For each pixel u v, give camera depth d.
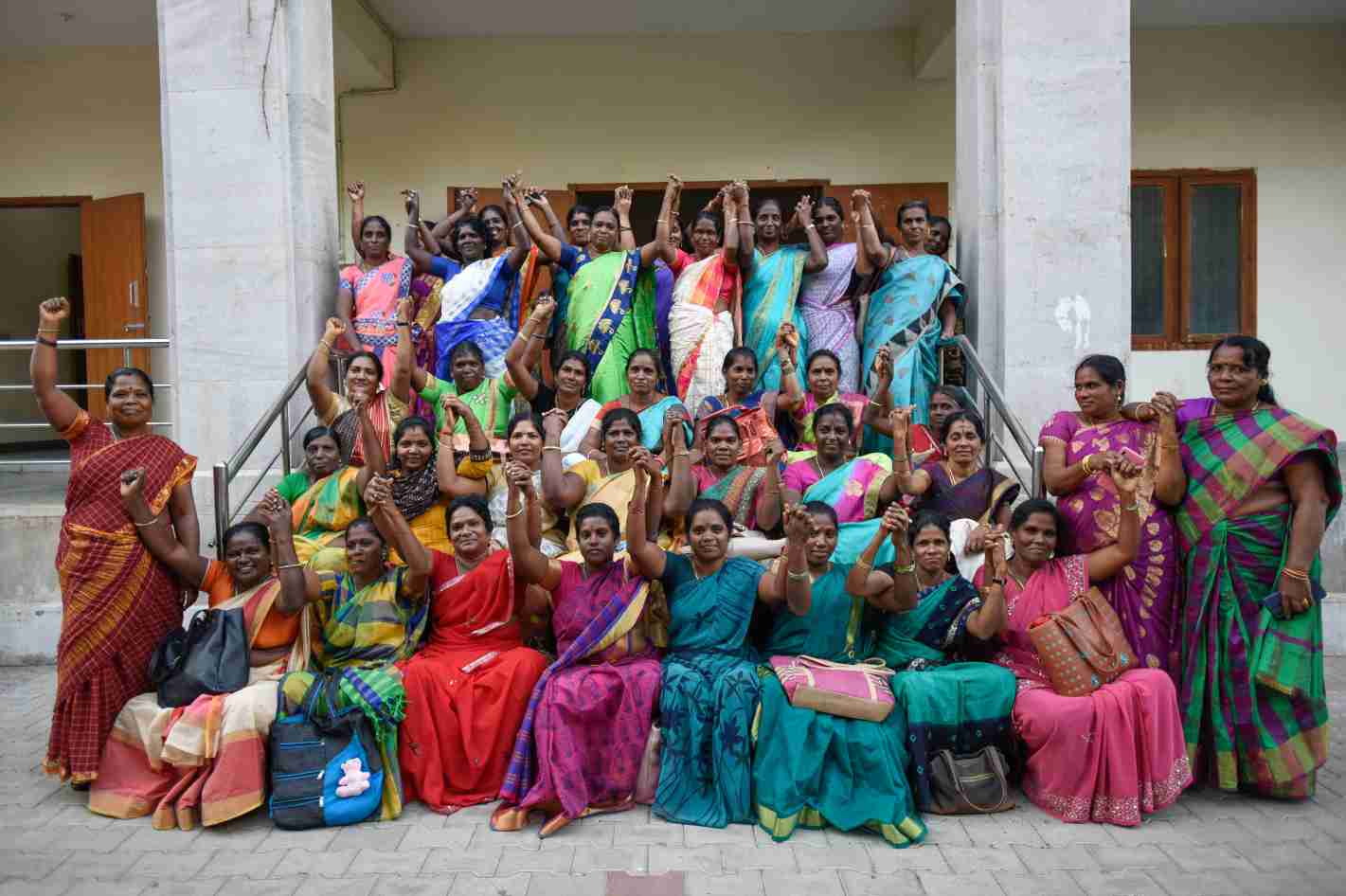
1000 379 5.63
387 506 3.89
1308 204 8.93
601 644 3.85
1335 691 5.05
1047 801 3.66
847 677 3.68
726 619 3.90
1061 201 5.57
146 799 3.75
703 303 5.44
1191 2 8.35
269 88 5.71
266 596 4.04
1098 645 3.73
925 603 3.93
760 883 3.16
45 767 3.93
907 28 8.88
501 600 4.02
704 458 4.69
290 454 5.66
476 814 3.71
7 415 10.81
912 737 3.66
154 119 9.02
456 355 5.18
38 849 3.47
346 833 3.56
